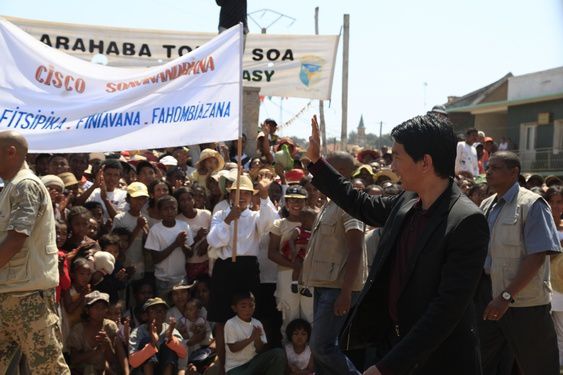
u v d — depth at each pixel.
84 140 6.08
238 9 10.00
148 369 6.25
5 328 4.74
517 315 5.18
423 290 3.13
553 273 7.12
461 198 3.19
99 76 6.22
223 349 6.59
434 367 3.18
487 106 32.53
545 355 5.23
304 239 6.81
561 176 28.72
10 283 4.64
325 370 5.51
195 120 6.24
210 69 6.29
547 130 29.72
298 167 10.24
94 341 6.05
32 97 6.00
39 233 4.73
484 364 5.41
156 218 7.41
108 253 6.32
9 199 4.66
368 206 3.70
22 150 4.75
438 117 3.29
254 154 10.96
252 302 6.52
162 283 6.99
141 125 6.21
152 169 8.15
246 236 6.75
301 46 11.40
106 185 7.71
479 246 3.06
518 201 5.27
